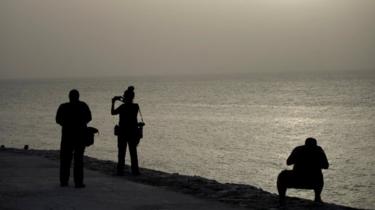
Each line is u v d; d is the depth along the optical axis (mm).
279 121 70750
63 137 12133
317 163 10445
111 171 15359
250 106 102250
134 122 14180
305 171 10398
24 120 75938
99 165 16781
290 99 122312
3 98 151250
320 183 10484
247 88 197375
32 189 11828
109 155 38219
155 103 116438
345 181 28688
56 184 12562
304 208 10188
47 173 14438
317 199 10617
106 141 48188
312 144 10484
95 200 10578
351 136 51562
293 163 10523
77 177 12047
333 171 31938
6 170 15031
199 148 43594
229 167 33500
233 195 11555
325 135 53031
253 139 50250
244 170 32281
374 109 87875
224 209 9883
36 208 9750
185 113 87188
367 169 32438
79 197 10883
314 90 164500
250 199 11062
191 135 54469
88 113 12227
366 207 22719
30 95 169250
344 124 64688
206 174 30859
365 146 43719
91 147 43562
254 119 74562
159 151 41812
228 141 48719
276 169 32500
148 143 47625
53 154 20172
